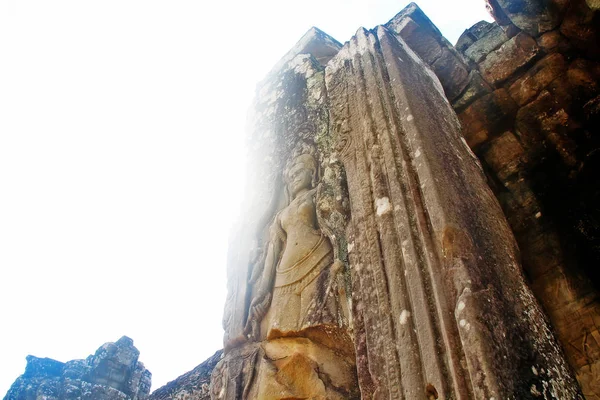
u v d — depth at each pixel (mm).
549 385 2418
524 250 4633
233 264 5137
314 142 5363
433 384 2414
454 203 3062
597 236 4375
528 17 5195
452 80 5418
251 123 6730
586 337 4016
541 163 4984
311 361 3748
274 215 5148
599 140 4805
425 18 5738
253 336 4223
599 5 4520
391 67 4270
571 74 5043
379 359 2807
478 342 2342
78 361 12047
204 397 6770
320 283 3984
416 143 3441
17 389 11031
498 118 5223
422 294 2701
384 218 3229
